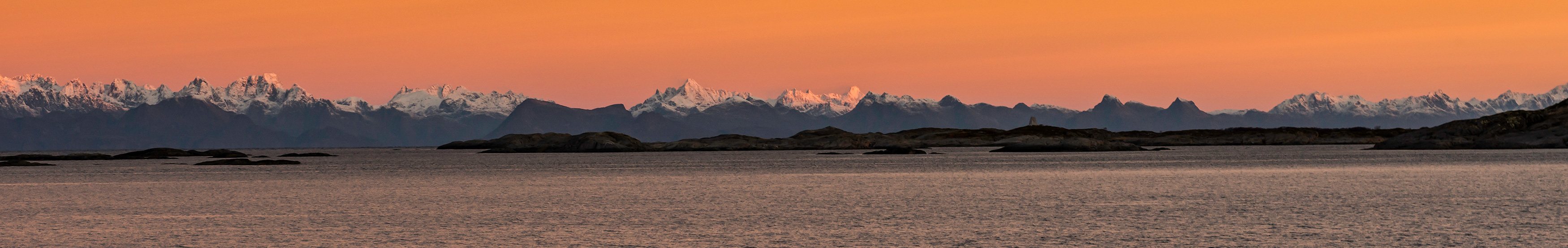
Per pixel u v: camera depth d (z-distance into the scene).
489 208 60.97
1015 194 71.38
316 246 41.84
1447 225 47.12
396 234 46.09
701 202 65.06
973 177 103.00
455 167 156.62
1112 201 63.19
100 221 52.50
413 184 92.94
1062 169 125.00
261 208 61.12
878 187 83.88
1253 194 69.44
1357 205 58.53
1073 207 59.16
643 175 113.00
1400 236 43.12
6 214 56.91
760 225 49.47
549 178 106.56
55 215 56.12
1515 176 88.62
